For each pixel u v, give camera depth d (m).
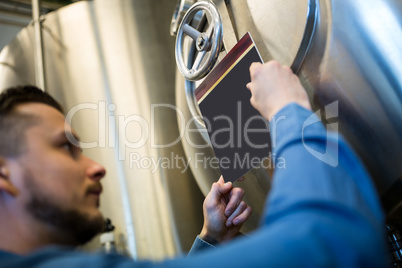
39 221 0.48
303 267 0.32
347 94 0.65
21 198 0.48
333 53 0.65
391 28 0.63
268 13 0.71
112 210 1.25
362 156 0.66
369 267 0.33
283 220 0.36
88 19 1.43
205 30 0.83
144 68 1.37
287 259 0.32
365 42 0.64
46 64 1.42
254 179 0.78
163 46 1.42
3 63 1.53
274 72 0.50
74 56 1.40
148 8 1.45
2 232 0.48
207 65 0.76
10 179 0.49
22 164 0.49
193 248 0.76
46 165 0.49
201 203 1.28
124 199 1.25
